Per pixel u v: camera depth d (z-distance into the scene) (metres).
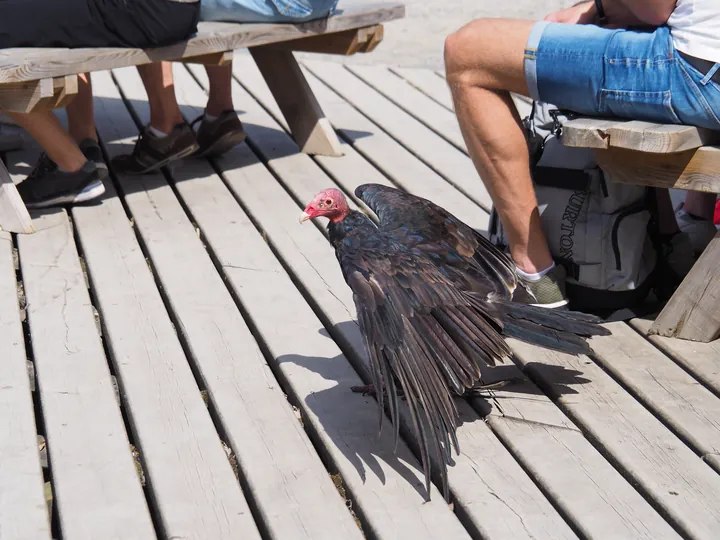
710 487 2.59
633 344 3.29
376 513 2.51
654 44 2.96
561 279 3.43
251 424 2.89
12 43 4.01
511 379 3.11
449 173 4.86
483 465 2.69
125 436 2.82
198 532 2.44
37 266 3.86
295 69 4.98
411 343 2.55
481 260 3.13
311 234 4.19
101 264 3.89
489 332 2.68
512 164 3.27
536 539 2.40
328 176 4.87
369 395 3.04
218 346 3.31
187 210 4.50
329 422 2.90
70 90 3.94
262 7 4.52
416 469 2.69
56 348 3.27
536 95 3.19
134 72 6.41
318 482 2.63
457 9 6.52
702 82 2.90
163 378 3.12
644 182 3.12
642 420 2.89
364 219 2.91
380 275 2.64
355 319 3.47
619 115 3.11
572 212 3.38
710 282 3.21
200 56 4.44
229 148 5.04
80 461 2.70
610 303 3.45
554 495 2.57
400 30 6.62
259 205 4.49
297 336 3.39
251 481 2.64
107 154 5.04
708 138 3.05
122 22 4.03
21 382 3.07
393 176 4.81
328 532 2.45
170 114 4.64
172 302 3.60
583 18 3.43
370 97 6.04
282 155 5.11
